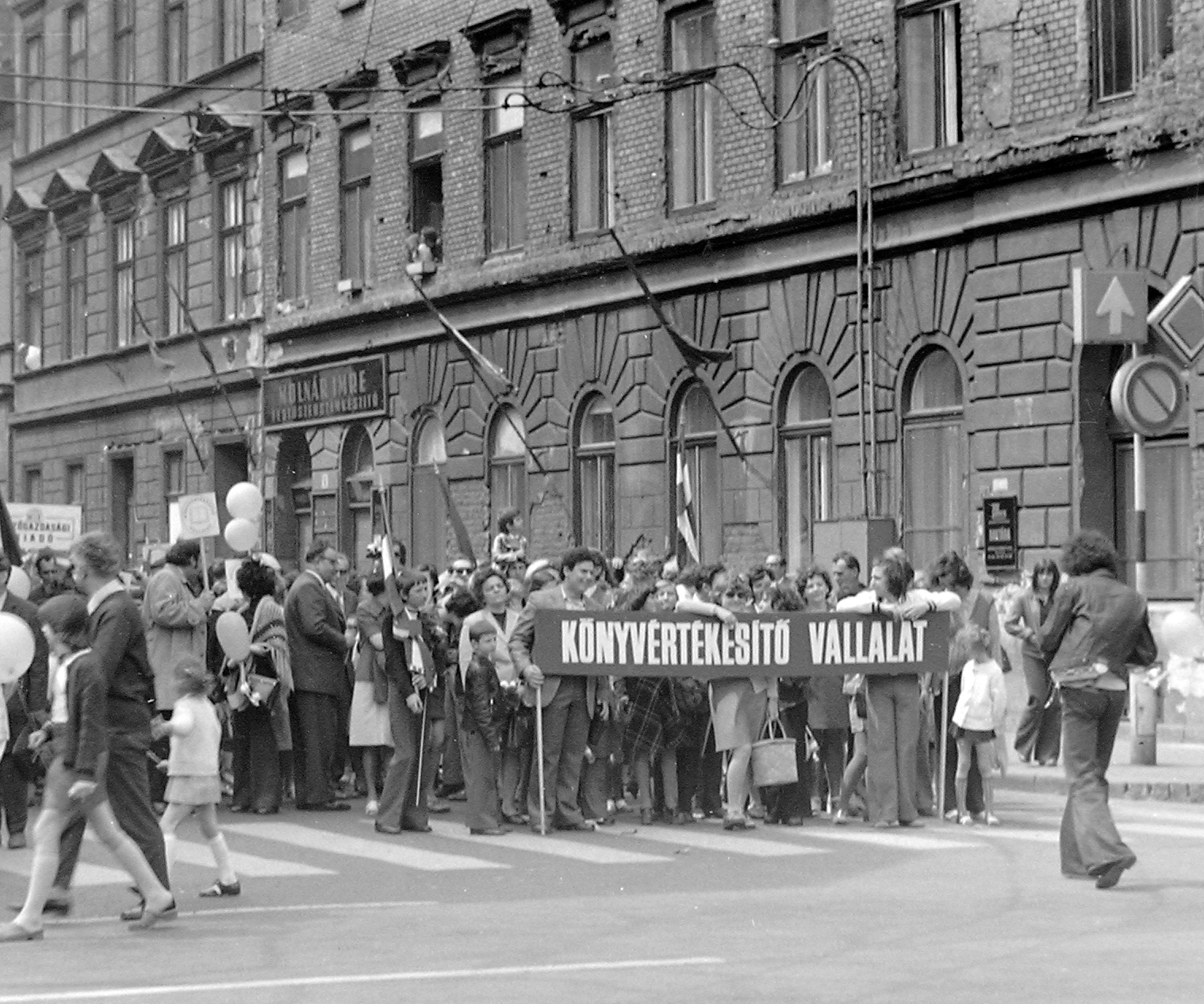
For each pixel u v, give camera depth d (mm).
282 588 23469
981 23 29031
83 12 55688
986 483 28906
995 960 11766
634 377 35812
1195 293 22625
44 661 17672
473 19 39750
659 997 10703
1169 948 12102
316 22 44844
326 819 20797
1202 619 25938
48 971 11930
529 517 38500
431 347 41344
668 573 22578
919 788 20422
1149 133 26219
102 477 54531
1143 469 24875
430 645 21078
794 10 32812
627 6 35875
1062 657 15242
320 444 45062
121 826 13953
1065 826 15492
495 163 39594
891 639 19719
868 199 30656
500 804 20203
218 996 10891
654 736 19938
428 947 12609
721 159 33875
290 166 46156
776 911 13984
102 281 54531
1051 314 27969
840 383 31641
